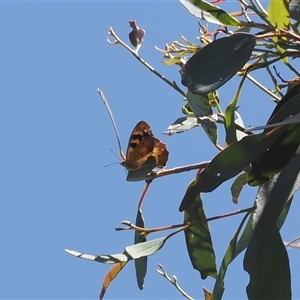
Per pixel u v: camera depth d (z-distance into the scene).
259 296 1.09
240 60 1.08
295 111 1.06
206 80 1.07
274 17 1.10
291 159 1.06
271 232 1.04
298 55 1.09
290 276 1.08
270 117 1.09
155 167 1.12
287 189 1.04
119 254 1.10
